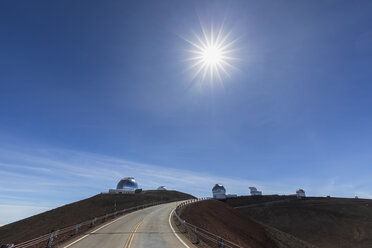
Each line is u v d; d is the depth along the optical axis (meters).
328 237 44.75
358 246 40.03
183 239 14.89
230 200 81.38
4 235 34.97
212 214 33.97
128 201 55.84
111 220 25.72
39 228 32.56
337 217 55.19
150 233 16.88
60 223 33.06
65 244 13.20
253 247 25.34
